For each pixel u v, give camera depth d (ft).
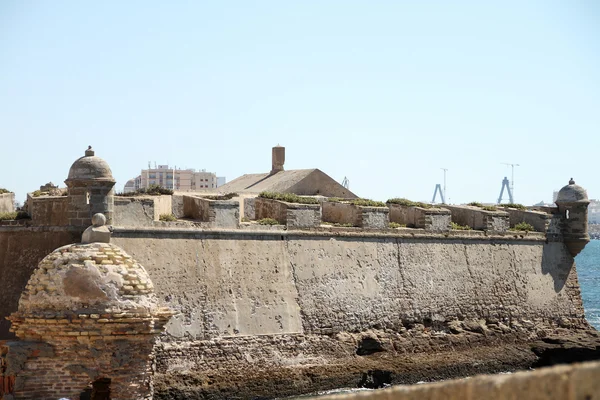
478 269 175.22
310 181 199.82
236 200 147.02
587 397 34.42
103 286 71.46
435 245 169.37
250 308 138.00
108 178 122.93
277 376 136.46
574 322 190.39
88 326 70.74
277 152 220.84
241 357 134.41
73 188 122.11
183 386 126.31
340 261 152.97
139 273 73.46
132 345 72.23
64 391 71.15
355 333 151.43
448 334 165.68
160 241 131.54
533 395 36.19
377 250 159.22
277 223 147.84
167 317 74.08
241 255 140.15
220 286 135.64
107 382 73.92
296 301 144.25
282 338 139.95
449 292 168.45
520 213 191.72
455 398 39.50
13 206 143.43
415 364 153.28
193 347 129.80
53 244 123.03
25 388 70.95
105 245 73.77
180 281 131.54
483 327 171.22
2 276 124.77
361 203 164.45
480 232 178.29
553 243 191.21
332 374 142.92
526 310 181.16
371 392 44.62
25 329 72.13
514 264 182.09
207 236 137.18
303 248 148.66
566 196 193.06
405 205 174.19
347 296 151.53
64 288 71.46
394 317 158.30
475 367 163.12
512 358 169.17
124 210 128.98
